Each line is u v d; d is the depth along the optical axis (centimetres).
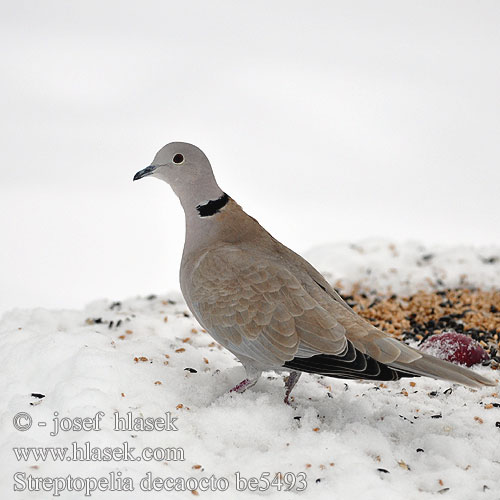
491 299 1630
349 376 964
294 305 1005
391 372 959
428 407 1098
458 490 889
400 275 1833
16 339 1167
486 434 1004
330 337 980
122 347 1170
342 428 1012
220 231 1116
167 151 1145
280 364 1002
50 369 1073
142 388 1048
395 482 902
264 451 962
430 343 1263
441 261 1908
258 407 1020
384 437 977
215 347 1338
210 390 1091
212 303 1043
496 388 1158
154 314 1512
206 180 1134
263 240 1107
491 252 1973
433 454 957
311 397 1109
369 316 1508
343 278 1838
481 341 1366
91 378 1020
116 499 806
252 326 1014
